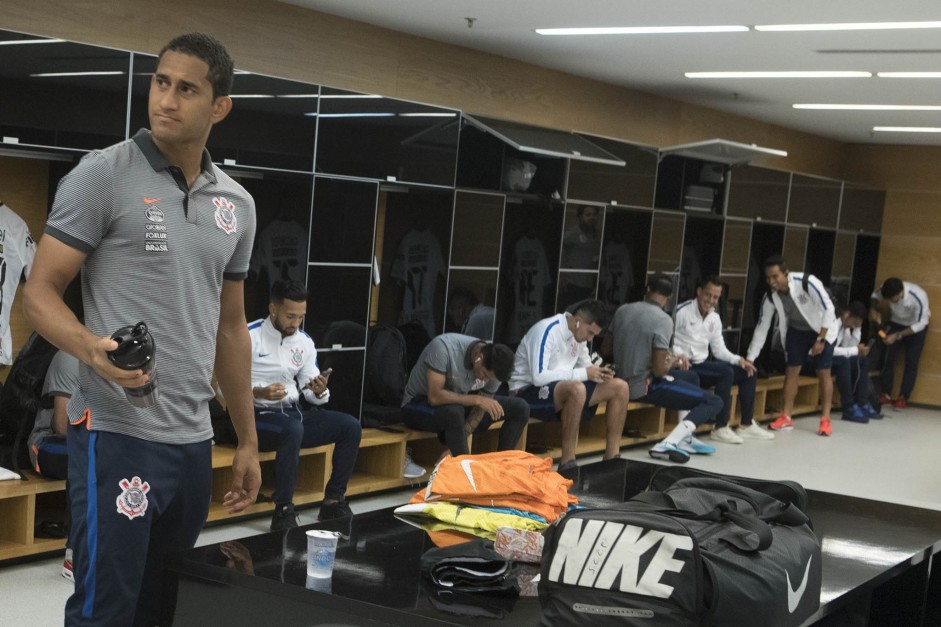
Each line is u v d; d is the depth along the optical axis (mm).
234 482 2625
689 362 9164
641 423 8969
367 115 6172
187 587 2641
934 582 4105
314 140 5879
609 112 9016
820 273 11898
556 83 8414
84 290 2275
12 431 4742
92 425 2250
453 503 3443
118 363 2025
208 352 2367
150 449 2270
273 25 6238
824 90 8664
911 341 12438
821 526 3775
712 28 6402
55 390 4613
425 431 6492
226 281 2494
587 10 6062
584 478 4188
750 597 2420
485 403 6316
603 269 8750
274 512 5391
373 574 2707
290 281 5535
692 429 8117
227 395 2602
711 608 2381
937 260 12859
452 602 2516
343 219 6145
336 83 6668
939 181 12852
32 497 4590
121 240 2223
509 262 7832
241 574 2584
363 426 6465
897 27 6027
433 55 7309
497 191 7203
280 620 2551
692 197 9367
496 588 2590
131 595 2297
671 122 9758
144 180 2240
